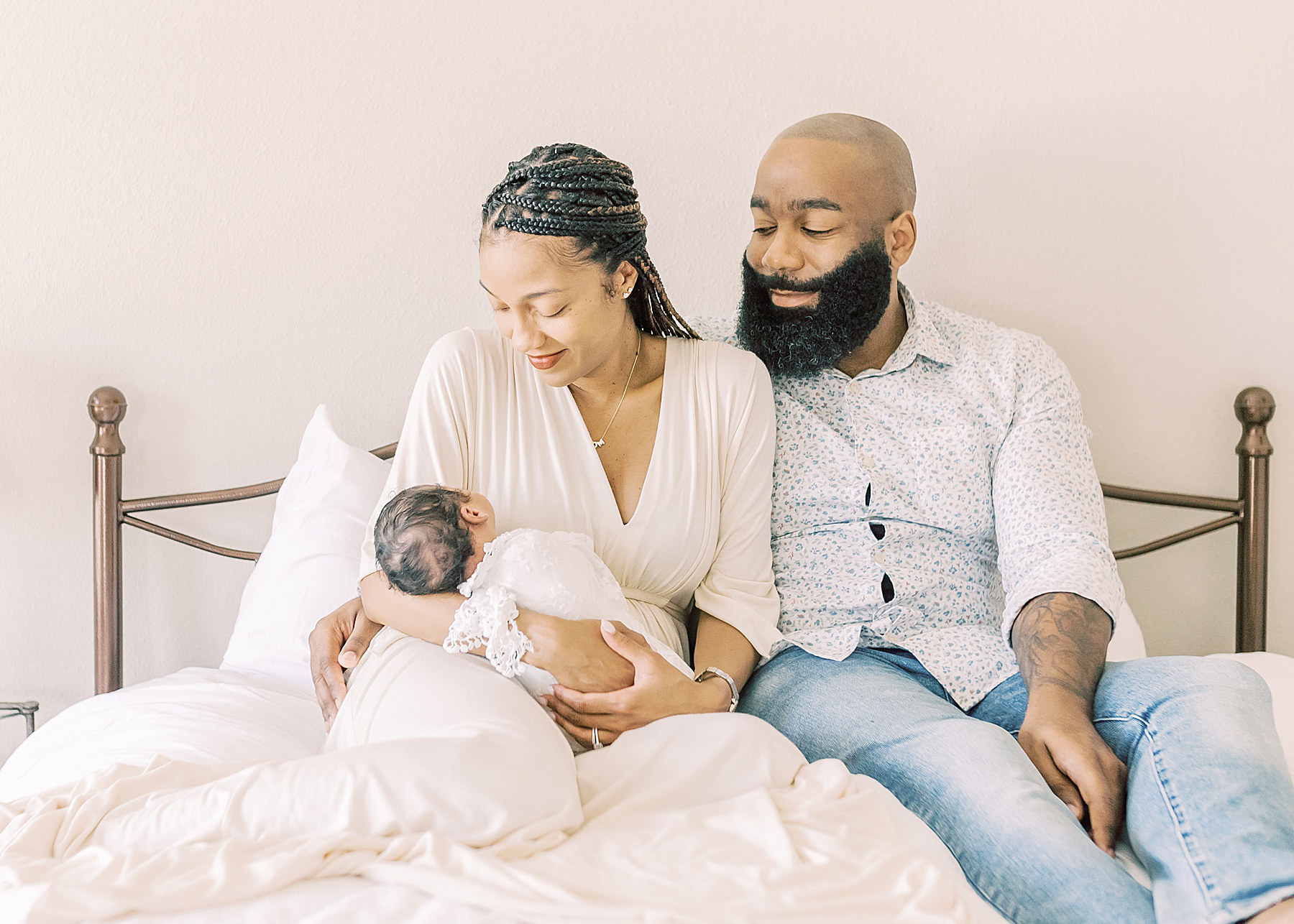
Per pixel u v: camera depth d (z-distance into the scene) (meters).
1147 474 2.21
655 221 2.17
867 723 1.43
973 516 1.75
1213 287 2.18
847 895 1.01
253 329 2.13
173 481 2.13
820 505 1.76
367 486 1.97
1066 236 2.18
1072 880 1.10
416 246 2.14
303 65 2.09
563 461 1.63
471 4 2.11
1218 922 1.02
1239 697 1.26
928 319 1.83
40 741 1.58
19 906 0.96
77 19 2.04
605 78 2.13
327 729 1.50
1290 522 2.21
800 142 1.72
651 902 0.98
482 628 1.38
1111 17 2.13
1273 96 2.13
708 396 1.69
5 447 2.09
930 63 2.15
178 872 1.02
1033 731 1.37
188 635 2.17
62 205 2.07
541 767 1.18
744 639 1.63
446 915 0.97
